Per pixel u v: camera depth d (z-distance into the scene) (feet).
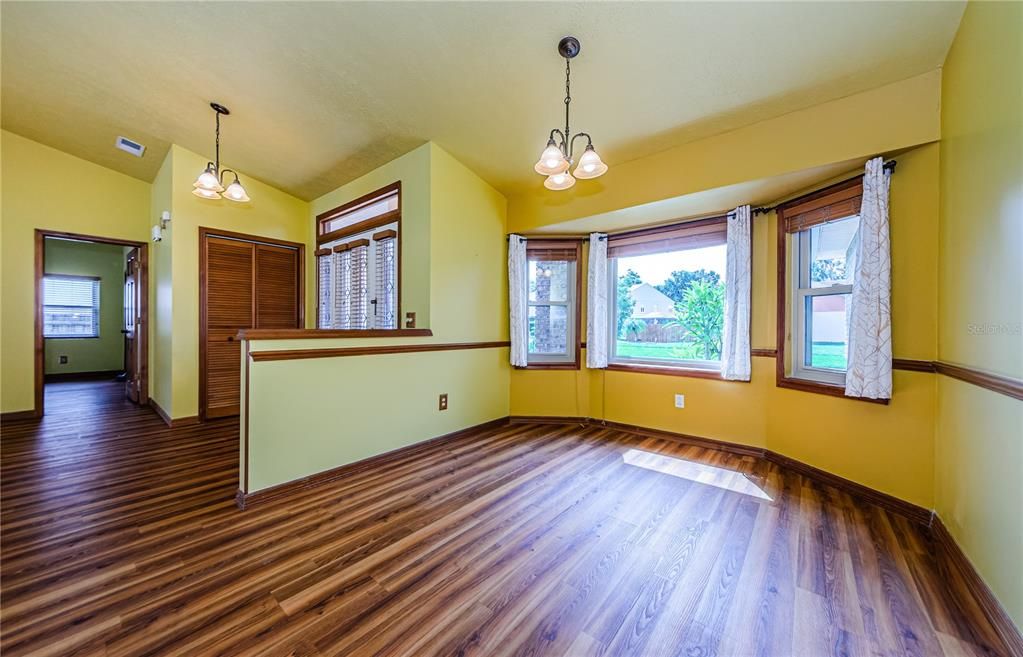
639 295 12.30
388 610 4.67
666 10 6.15
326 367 8.44
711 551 5.88
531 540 6.16
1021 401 4.14
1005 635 4.20
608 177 10.55
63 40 8.11
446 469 9.06
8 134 12.48
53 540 6.09
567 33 6.77
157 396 14.67
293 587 5.06
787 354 9.27
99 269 23.71
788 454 9.15
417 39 7.29
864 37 6.09
